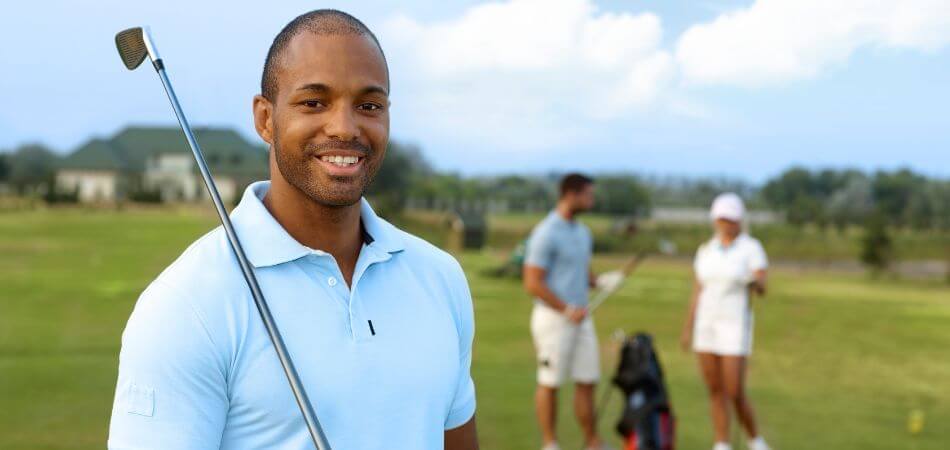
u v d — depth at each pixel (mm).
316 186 1542
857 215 32375
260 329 1492
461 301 1799
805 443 6410
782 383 8609
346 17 1599
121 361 1486
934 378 8953
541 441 6219
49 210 44938
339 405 1513
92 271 16984
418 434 1595
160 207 49688
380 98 1583
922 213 30750
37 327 10562
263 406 1479
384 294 1615
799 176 38406
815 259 28062
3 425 6199
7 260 19016
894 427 6941
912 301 16250
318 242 1596
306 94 1533
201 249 1553
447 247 28969
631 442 5113
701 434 6551
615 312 13586
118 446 1449
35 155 80000
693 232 31609
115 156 80625
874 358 10102
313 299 1535
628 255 27859
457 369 1709
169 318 1455
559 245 5832
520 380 8336
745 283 5898
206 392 1460
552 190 47562
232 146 79750
